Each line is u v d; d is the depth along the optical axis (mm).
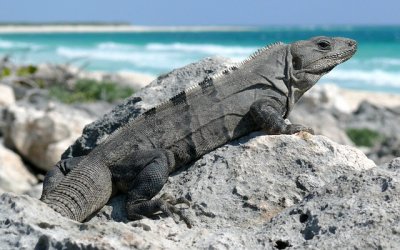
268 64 1240
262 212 1101
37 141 2617
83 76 5648
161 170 1137
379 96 6285
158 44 15812
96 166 1148
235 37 21734
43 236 956
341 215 996
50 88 4590
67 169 1184
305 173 1134
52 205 1101
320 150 1156
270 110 1201
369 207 985
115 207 1146
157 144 1172
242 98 1212
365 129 4109
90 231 972
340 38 1271
